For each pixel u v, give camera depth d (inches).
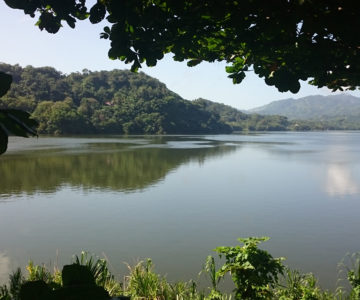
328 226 468.8
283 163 1238.3
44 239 415.8
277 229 456.1
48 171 974.4
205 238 419.5
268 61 105.7
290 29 76.4
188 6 88.2
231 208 566.3
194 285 213.2
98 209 558.3
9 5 86.2
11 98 2999.5
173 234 432.8
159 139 2891.2
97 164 1138.0
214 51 116.7
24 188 735.1
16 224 477.4
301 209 563.5
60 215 522.9
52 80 4252.0
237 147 2057.1
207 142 2559.1
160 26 90.0
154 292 204.1
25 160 1220.5
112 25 89.1
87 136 3127.5
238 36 90.0
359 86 121.8
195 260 350.3
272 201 620.7
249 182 828.0
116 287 207.6
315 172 1005.8
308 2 72.5
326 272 325.1
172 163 1204.5
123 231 445.1
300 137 3998.5
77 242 405.4
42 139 2571.4
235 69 116.6
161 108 4315.9
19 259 355.3
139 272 227.0
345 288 291.4
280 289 199.0
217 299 172.9
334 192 706.2
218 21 90.5
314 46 90.3
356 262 343.6
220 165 1164.5
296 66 105.6
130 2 83.7
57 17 93.0
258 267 136.0
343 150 1914.4
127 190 719.1
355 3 69.8
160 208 563.5
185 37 95.3
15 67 4099.4
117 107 4069.9
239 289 135.6
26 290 26.9
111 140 2586.1
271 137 3860.7
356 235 431.8
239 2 78.5
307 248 387.2
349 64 101.7
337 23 71.7
